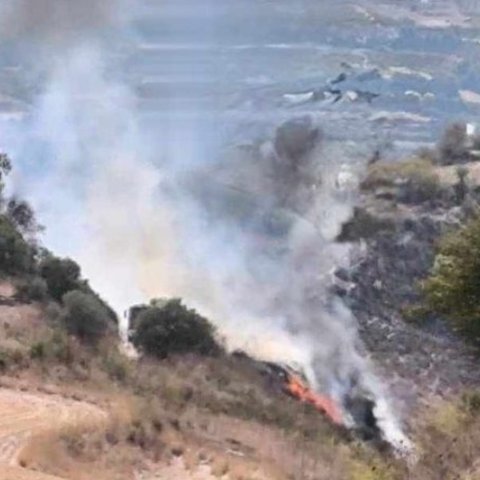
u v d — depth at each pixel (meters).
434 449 85.94
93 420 117.38
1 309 168.88
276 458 114.06
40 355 145.12
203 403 141.25
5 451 104.62
